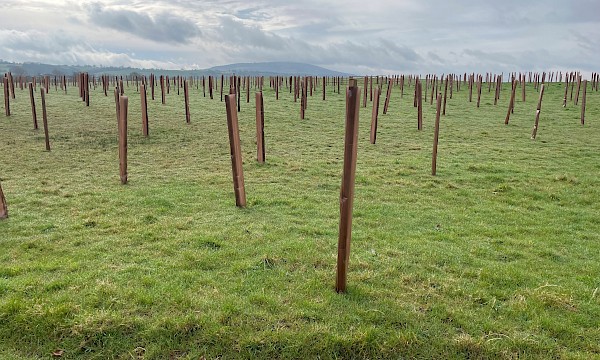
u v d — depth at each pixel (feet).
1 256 23.81
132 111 92.22
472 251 26.91
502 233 30.89
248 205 35.12
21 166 48.26
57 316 17.49
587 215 35.96
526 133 78.64
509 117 95.35
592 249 28.35
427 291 20.86
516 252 27.04
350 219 19.39
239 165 33.81
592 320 18.97
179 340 16.88
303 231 29.12
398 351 16.66
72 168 48.08
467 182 45.70
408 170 49.75
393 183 44.39
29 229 28.22
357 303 19.35
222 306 18.56
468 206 37.73
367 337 16.88
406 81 216.13
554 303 20.16
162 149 59.77
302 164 52.01
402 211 35.32
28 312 17.58
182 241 26.35
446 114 102.99
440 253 25.96
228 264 23.21
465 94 154.30
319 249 25.75
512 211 36.60
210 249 25.27
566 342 17.46
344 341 16.70
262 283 21.06
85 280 20.66
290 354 16.37
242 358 16.26
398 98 139.85
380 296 20.16
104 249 25.11
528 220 34.24
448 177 47.34
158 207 33.58
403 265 23.91
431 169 50.21
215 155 56.59
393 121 90.63
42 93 54.95
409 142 69.31
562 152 62.28
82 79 114.21
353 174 18.92
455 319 18.56
